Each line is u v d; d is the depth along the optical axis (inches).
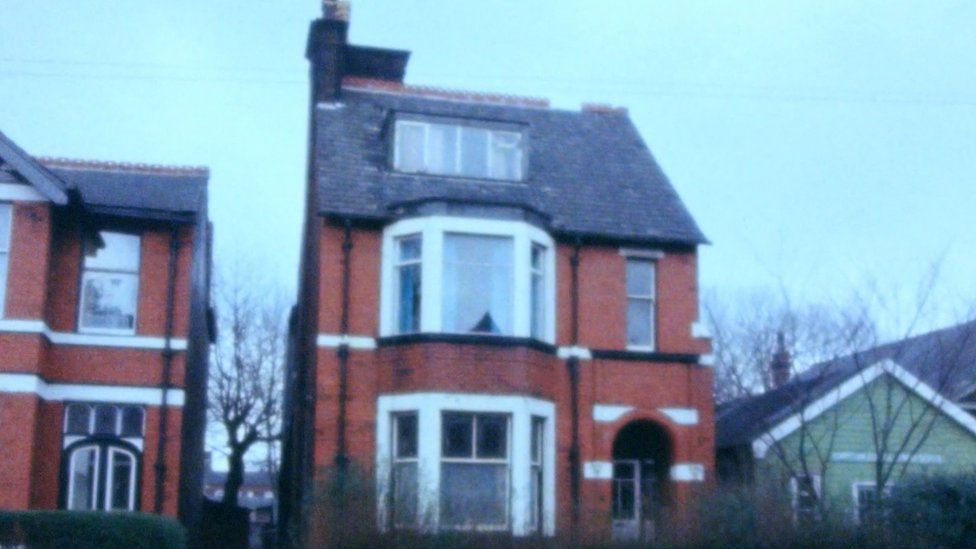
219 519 1389.0
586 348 1000.9
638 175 1115.3
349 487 837.8
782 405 1146.0
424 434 909.8
